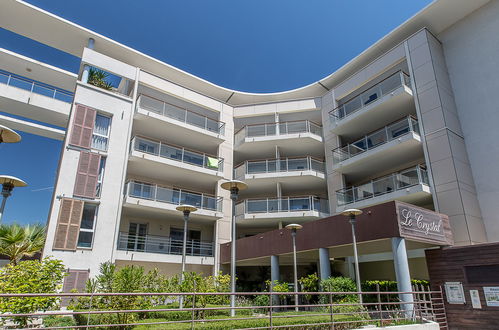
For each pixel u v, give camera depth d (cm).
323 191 2347
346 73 2219
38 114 1952
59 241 1420
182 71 2227
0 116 1927
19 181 822
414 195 1511
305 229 1491
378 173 2028
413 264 1698
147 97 1938
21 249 1430
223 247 2017
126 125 1788
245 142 2248
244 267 2339
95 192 1575
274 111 2378
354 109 1989
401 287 1059
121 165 1706
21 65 2022
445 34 1762
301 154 2406
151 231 2003
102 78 1823
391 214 1130
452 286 1120
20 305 711
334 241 1334
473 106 1564
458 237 1350
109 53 2025
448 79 1678
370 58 2061
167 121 1948
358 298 1198
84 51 1770
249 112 2416
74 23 1839
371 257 1756
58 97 1948
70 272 1412
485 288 1039
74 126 1606
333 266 1997
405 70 1822
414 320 982
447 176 1440
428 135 1559
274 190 2352
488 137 1484
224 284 1446
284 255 1666
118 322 733
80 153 1587
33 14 1755
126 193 1698
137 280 805
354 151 1906
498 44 1532
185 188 2217
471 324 1047
